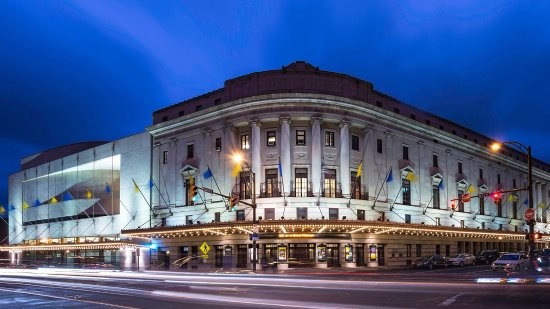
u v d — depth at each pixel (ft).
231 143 177.88
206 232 173.58
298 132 174.19
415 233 189.88
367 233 174.60
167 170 201.77
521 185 290.97
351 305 58.13
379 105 194.90
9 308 64.39
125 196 221.25
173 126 200.23
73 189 257.55
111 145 233.35
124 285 100.83
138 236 193.88
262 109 172.86
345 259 167.84
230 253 173.47
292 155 171.73
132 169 219.41
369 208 179.22
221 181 179.83
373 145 185.57
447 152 227.20
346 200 171.83
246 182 174.81
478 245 240.32
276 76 176.65
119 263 216.95
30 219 285.84
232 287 89.76
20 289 94.53
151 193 207.41
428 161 214.90
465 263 188.24
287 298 68.54
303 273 139.74
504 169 274.57
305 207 167.84
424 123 217.36
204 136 188.44
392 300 63.62
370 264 173.58
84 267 216.74
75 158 254.47
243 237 171.01
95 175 246.06
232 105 176.55
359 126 182.29
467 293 69.31
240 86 181.88
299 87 175.42
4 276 149.07
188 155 195.00
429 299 63.87
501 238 249.14
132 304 65.21
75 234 250.16
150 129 208.23
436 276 114.73
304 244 166.40
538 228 300.61
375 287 81.00
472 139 253.24
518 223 279.69
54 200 237.86
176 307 61.00
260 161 172.96
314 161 169.68
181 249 191.72
